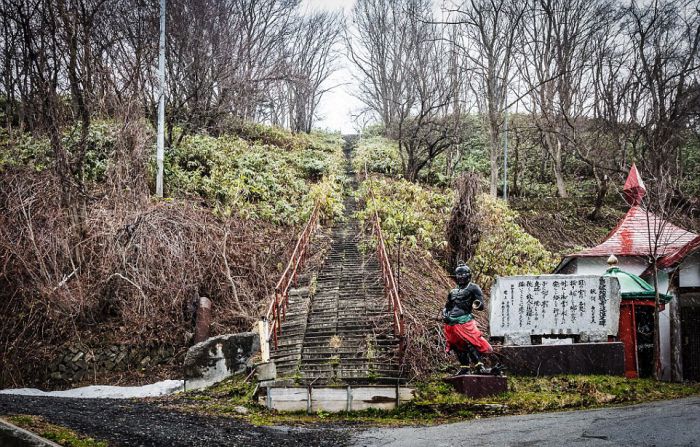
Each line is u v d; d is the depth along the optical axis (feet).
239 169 85.97
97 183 71.36
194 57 95.81
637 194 68.90
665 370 53.93
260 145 111.45
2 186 62.03
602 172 113.09
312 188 87.10
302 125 167.73
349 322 49.19
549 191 122.72
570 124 107.55
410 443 30.25
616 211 111.45
